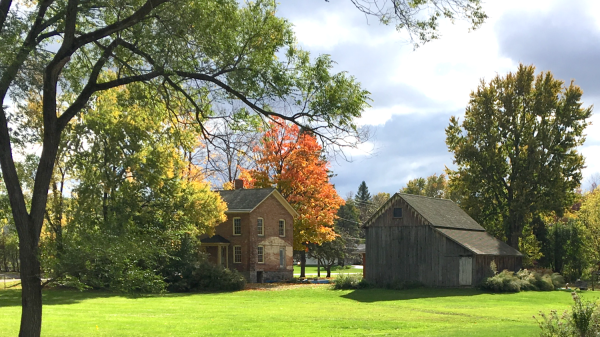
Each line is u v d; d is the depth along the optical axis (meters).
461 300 36.28
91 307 28.41
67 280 12.33
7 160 11.95
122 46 14.00
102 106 23.94
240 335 18.80
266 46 13.76
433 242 46.50
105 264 12.84
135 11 13.04
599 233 60.50
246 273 52.28
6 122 12.02
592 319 13.16
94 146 26.25
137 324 21.53
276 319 24.06
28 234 12.06
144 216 33.34
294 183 55.09
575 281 58.19
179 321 22.86
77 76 14.98
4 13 11.81
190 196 39.34
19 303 29.81
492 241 51.56
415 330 20.38
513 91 62.47
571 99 60.41
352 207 106.00
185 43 13.25
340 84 13.29
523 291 43.47
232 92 13.52
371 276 49.28
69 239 12.84
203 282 42.94
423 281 46.53
